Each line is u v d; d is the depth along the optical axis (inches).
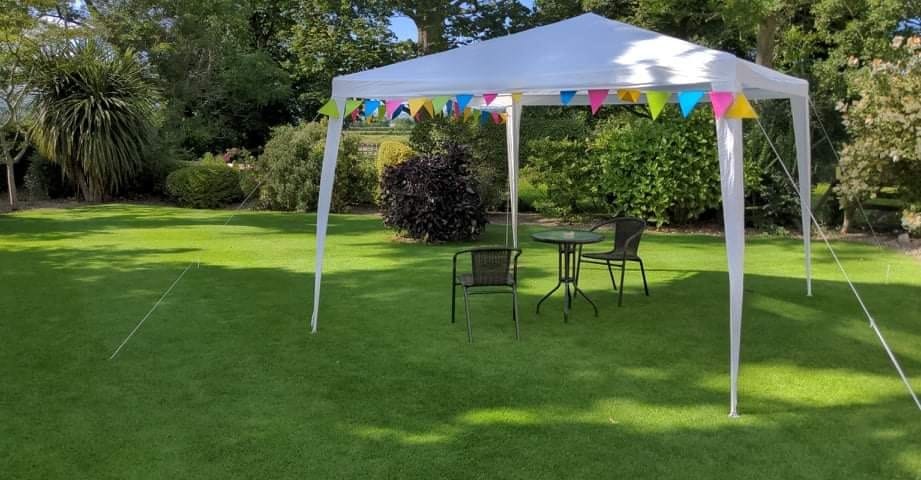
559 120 492.4
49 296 248.5
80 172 556.4
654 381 165.6
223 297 249.4
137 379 165.9
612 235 408.8
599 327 211.6
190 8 821.9
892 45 379.2
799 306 236.5
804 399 154.6
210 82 851.4
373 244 374.3
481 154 483.2
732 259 148.7
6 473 119.5
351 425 140.0
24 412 145.9
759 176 410.6
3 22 461.4
